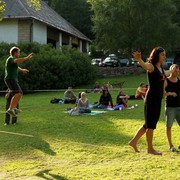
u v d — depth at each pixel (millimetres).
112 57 45125
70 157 8094
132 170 7027
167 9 38156
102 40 39125
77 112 14352
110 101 16516
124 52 40062
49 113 15086
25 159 8078
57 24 38094
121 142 9414
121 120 12789
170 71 7660
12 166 7523
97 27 38500
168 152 8320
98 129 11203
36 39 32844
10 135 10531
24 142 9586
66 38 41406
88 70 32594
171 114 8484
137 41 36938
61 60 29734
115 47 38688
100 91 25234
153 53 6301
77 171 7059
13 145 9328
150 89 6277
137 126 11578
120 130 10984
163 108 16203
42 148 8969
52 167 7398
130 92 24734
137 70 39000
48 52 29906
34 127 11742
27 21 31797
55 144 9312
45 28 35062
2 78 26672
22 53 28281
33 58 28266
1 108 17719
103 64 44000
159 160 7684
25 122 12750
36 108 17109
